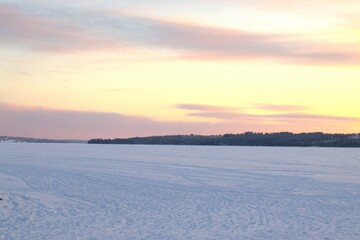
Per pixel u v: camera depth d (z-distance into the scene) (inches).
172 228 598.9
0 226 590.9
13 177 1300.4
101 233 558.3
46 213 698.2
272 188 1096.8
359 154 3275.1
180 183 1199.6
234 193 994.7
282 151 4008.4
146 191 1018.7
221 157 2726.4
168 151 3932.1
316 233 576.1
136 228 594.9
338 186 1144.8
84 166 1811.0
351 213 737.0
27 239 518.6
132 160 2308.1
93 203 821.9
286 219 677.3
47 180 1233.4
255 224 634.8
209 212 737.0
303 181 1267.2
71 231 567.2
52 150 3996.1
